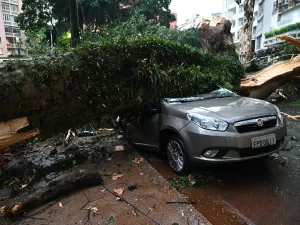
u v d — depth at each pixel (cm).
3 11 3108
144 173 390
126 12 1528
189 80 503
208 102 404
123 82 450
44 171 423
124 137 566
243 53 1223
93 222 271
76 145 545
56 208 304
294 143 482
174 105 404
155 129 422
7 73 361
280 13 2253
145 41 509
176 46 577
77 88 405
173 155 388
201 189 338
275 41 2183
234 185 342
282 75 772
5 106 346
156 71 463
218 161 320
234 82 750
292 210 277
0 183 387
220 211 286
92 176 354
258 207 288
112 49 459
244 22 1216
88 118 439
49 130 400
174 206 293
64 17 1440
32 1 1320
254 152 327
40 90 371
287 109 802
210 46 888
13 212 290
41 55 427
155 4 1574
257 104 377
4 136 354
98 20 1491
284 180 344
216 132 321
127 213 284
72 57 421
